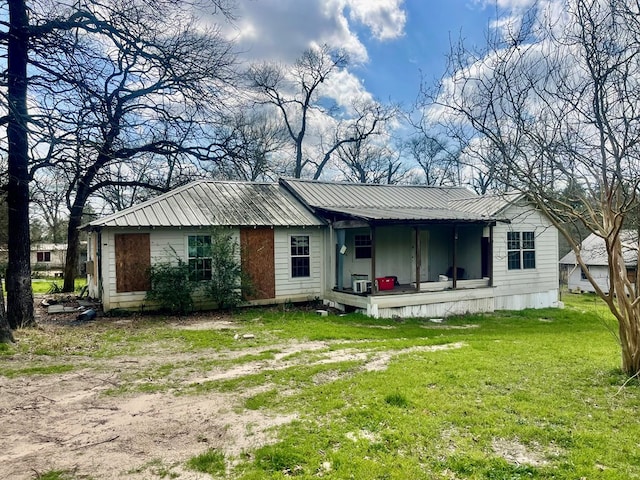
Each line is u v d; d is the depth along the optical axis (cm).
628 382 574
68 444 398
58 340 830
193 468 354
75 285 2103
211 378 607
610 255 588
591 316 1431
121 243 1181
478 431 419
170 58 1021
